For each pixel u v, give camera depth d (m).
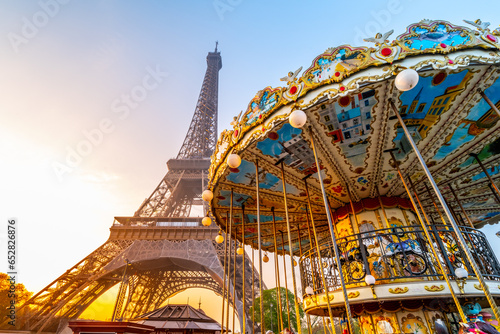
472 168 9.73
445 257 7.16
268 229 14.18
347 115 7.08
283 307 41.62
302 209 12.14
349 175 9.72
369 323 8.80
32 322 35.06
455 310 8.60
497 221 14.76
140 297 55.38
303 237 15.45
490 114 7.27
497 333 4.50
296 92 6.46
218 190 10.23
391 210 10.60
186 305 20.95
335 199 11.27
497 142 8.37
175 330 17.64
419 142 8.28
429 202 11.82
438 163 9.27
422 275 7.21
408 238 8.68
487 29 5.91
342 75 6.01
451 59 5.60
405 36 5.93
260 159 8.61
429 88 6.41
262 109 7.11
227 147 8.25
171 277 60.47
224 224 12.80
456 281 6.95
